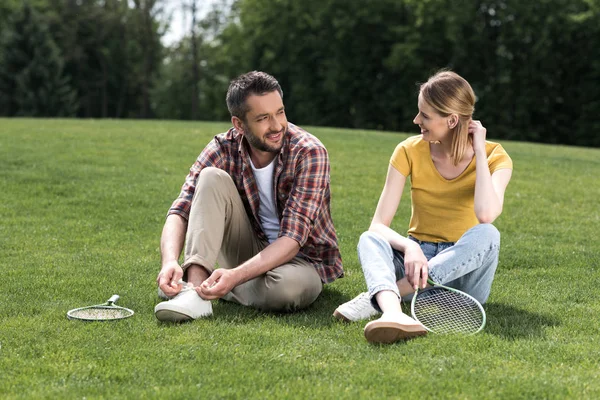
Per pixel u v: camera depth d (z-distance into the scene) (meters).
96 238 5.92
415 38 34.53
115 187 8.46
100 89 47.16
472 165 3.76
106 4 46.25
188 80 44.31
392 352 2.99
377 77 38.12
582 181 10.27
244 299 3.88
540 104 34.50
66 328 3.34
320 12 37.09
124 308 3.66
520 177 10.44
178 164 10.53
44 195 7.97
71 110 42.56
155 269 4.80
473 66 35.03
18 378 2.66
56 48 42.81
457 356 2.93
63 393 2.52
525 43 34.16
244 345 3.09
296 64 39.25
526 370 2.77
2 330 3.28
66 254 5.25
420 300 3.45
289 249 3.69
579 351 3.00
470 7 33.53
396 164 3.87
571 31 33.25
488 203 3.55
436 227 3.87
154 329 3.34
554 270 4.86
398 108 37.69
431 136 3.67
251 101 3.56
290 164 3.80
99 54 45.94
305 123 39.22
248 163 3.86
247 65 41.22
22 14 42.47
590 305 3.88
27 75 41.78
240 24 42.25
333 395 2.51
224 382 2.63
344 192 8.62
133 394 2.51
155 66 46.47
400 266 3.68
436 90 3.59
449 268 3.46
